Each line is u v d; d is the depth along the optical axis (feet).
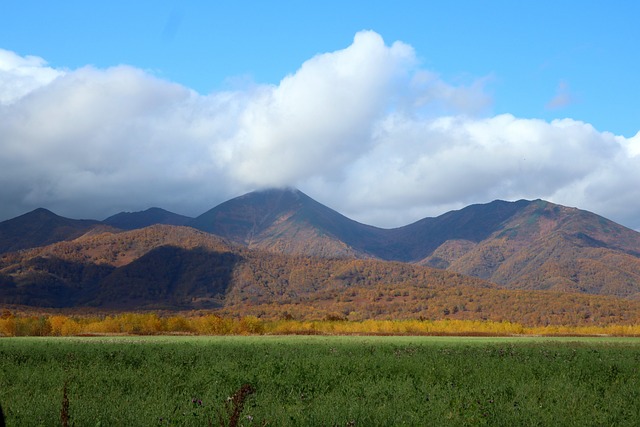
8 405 56.54
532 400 60.70
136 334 358.43
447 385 71.82
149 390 68.49
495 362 107.04
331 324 428.56
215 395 62.34
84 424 50.19
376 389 67.10
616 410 56.80
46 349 143.02
